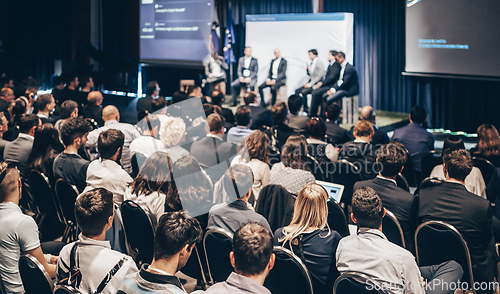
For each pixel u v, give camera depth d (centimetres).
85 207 172
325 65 827
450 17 641
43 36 1223
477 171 296
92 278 170
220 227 223
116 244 264
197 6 960
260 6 953
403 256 176
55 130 321
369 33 868
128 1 1093
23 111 484
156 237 150
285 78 813
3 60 1189
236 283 144
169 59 1018
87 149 400
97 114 538
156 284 143
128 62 1059
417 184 395
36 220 340
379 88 870
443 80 770
